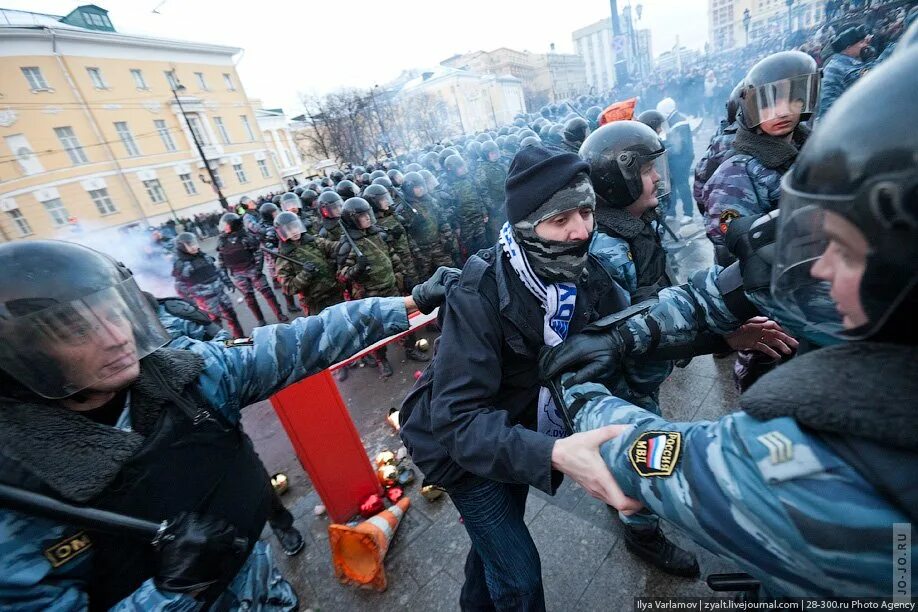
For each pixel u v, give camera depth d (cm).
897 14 530
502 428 88
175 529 86
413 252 557
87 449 79
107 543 82
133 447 84
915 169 36
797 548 43
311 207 748
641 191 149
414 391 126
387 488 231
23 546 72
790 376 47
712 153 321
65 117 2498
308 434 196
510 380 113
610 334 101
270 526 208
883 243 39
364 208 420
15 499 69
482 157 664
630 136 144
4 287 70
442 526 204
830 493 40
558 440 79
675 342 109
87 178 2577
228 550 93
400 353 429
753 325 119
